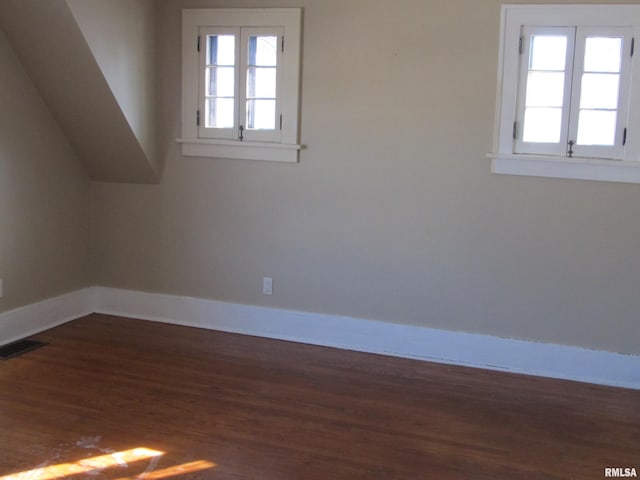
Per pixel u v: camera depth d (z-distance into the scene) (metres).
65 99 3.80
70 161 4.16
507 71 3.44
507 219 3.54
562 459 2.65
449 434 2.84
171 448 2.64
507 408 3.12
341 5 3.67
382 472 2.51
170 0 3.97
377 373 3.52
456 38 3.50
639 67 3.25
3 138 3.64
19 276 3.86
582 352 3.49
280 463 2.55
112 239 4.36
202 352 3.76
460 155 3.58
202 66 3.97
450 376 3.51
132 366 3.51
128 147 3.99
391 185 3.72
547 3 3.34
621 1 3.23
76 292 4.31
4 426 2.78
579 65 3.34
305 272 3.95
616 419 3.03
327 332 3.94
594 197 3.39
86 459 2.54
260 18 3.80
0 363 3.49
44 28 3.40
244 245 4.06
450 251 3.66
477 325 3.66
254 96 3.91
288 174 3.90
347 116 3.74
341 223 3.84
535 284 3.54
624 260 3.39
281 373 3.48
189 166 4.11
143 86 3.93
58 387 3.20
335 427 2.87
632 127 3.30
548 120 3.43
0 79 3.57
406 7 3.56
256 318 4.09
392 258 3.77
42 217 3.98
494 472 2.54
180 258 4.23
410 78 3.61
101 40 3.51
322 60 3.74
